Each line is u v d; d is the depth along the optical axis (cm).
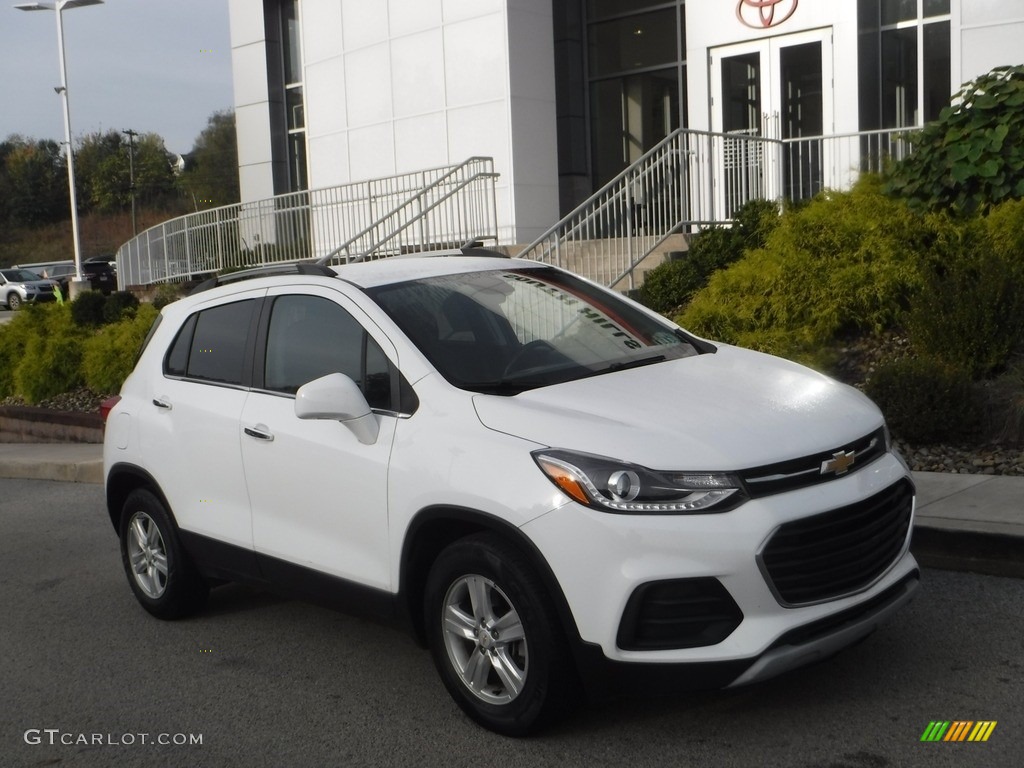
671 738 420
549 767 407
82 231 8719
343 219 2006
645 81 1894
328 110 2045
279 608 639
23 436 1476
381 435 463
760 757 400
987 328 817
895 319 946
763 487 388
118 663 569
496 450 419
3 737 486
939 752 393
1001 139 931
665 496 385
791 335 959
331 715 478
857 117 1436
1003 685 441
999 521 580
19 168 8906
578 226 1334
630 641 386
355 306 503
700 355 513
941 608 526
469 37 1786
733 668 378
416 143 1894
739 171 1404
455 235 1745
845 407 440
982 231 933
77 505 1019
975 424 759
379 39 1928
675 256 1288
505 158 1759
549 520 395
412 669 527
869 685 450
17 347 1734
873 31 1456
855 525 405
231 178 7212
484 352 483
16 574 777
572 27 1944
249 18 2417
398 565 456
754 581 378
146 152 9006
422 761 424
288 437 505
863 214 1009
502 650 425
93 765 450
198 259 2145
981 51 1332
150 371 614
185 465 571
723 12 1547
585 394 441
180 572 599
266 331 545
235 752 450
